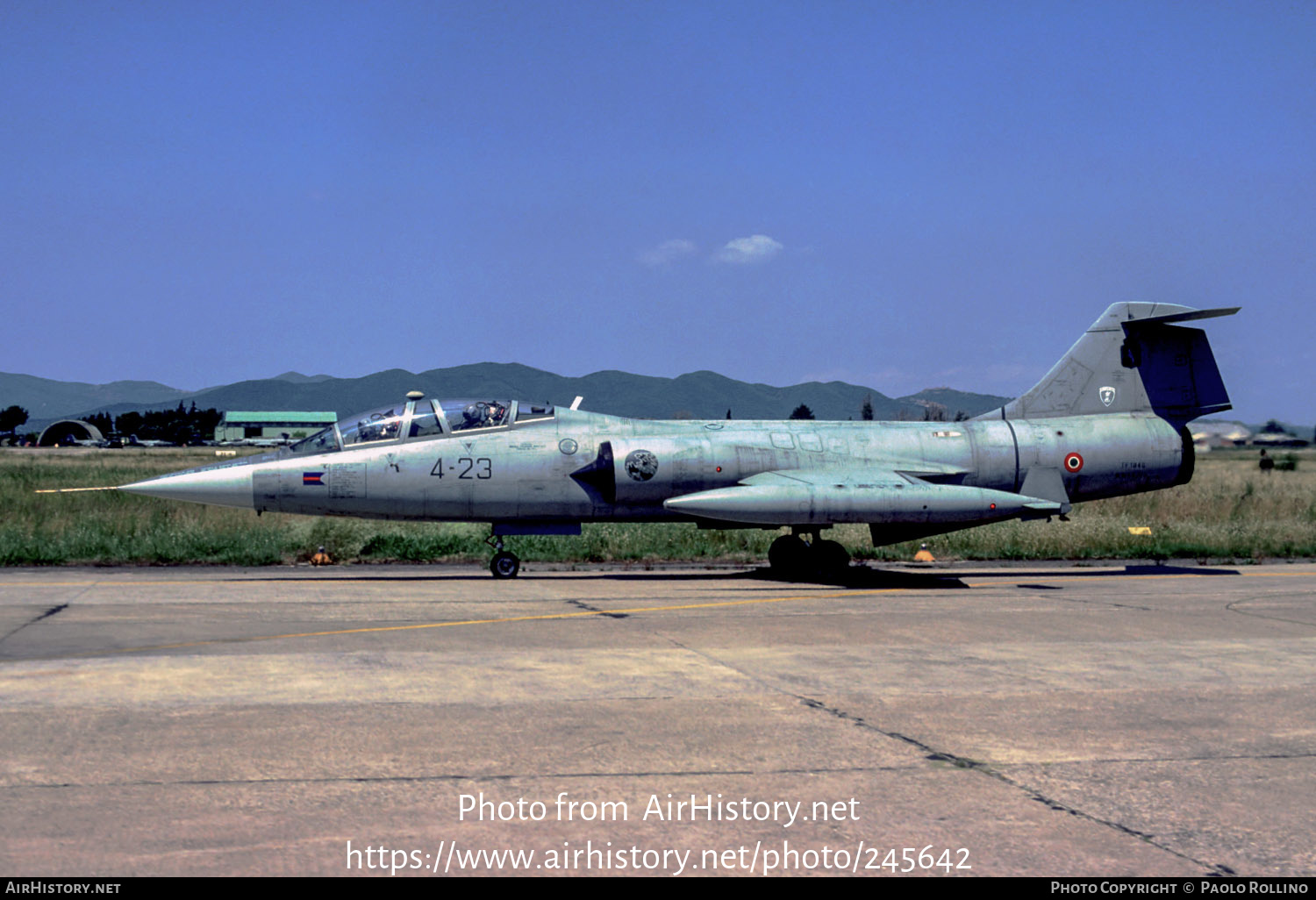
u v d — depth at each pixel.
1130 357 18.88
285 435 189.25
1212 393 19.08
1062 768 6.14
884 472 17.03
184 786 5.60
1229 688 8.34
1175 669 9.08
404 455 16.42
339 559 19.17
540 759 6.19
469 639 10.28
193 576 16.44
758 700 7.74
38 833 4.90
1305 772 6.13
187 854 4.70
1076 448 18.33
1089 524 23.34
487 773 5.91
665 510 17.09
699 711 7.40
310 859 4.68
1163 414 18.92
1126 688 8.31
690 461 16.73
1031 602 13.60
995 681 8.53
